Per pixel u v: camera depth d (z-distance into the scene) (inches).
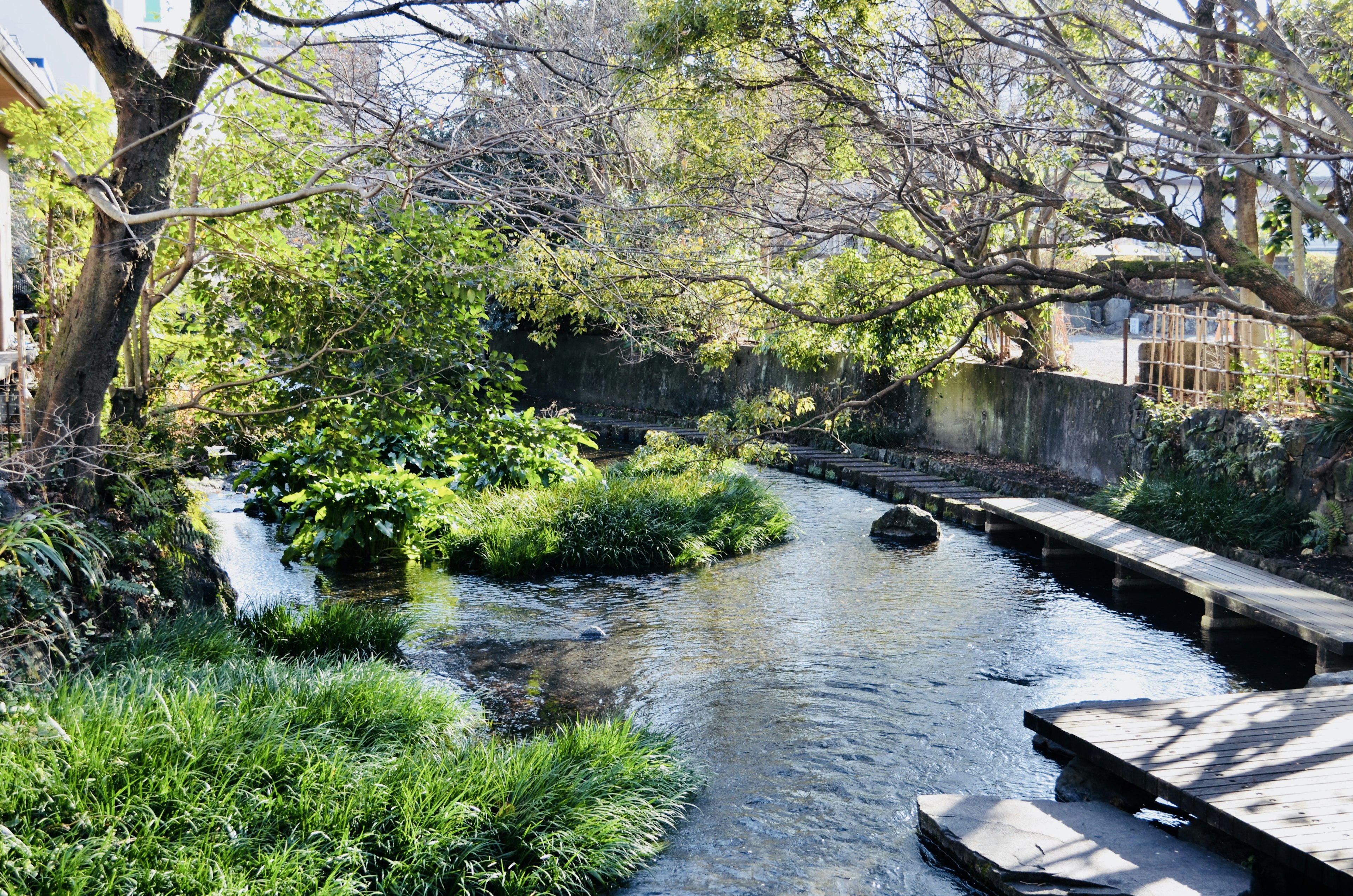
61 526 235.9
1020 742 274.4
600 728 249.4
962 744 272.5
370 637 338.3
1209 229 346.9
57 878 157.9
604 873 201.8
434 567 462.9
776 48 395.2
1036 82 378.9
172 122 276.1
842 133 401.4
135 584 263.3
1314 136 309.9
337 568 459.2
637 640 363.6
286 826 188.9
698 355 581.0
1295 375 445.7
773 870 209.6
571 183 364.5
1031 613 397.7
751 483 583.2
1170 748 226.5
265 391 339.6
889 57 382.9
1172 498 460.8
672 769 242.5
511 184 298.2
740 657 344.8
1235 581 368.5
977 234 444.1
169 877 165.2
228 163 317.1
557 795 215.5
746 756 265.6
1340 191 382.9
